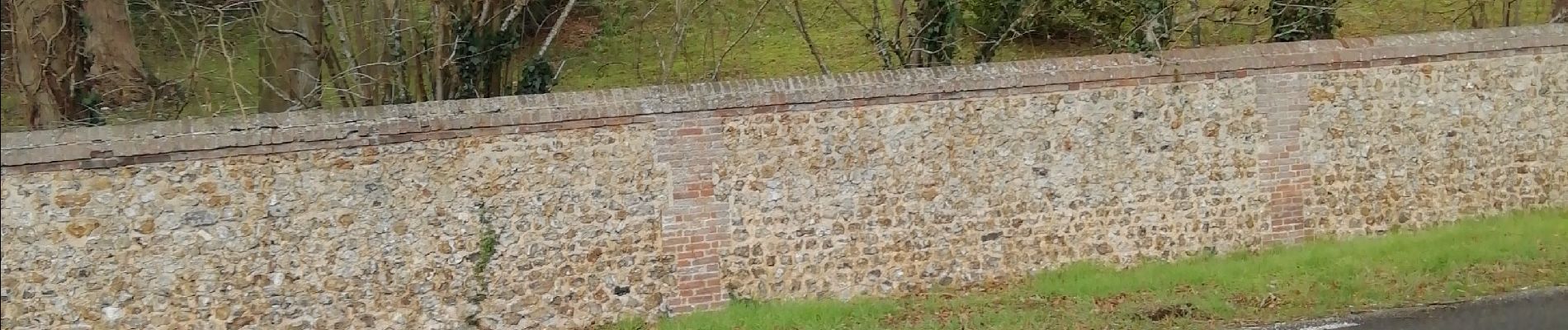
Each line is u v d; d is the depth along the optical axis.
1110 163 10.68
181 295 9.07
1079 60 10.59
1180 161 10.82
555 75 11.61
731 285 10.10
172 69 14.43
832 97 10.06
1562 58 11.66
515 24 11.96
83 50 11.82
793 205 10.12
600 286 9.85
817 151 10.12
